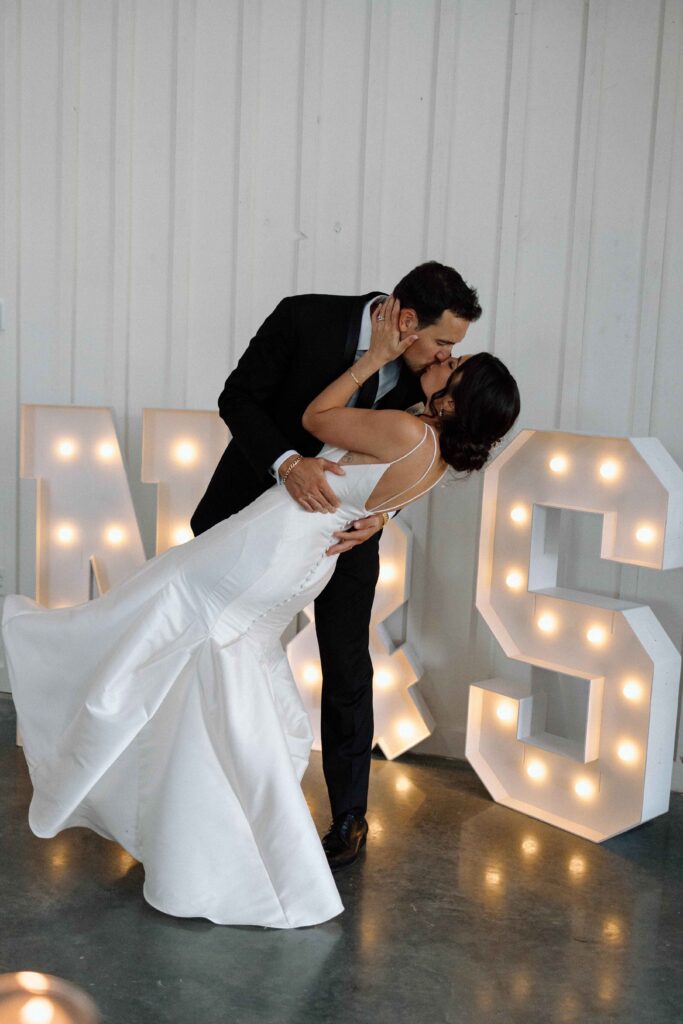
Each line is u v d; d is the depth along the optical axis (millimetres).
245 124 3316
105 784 2391
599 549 3145
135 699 2260
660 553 2668
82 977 2008
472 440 2223
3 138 3496
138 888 2383
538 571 2961
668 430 3053
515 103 3098
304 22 3232
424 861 2609
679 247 2988
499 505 2990
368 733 2650
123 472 3117
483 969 2131
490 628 3018
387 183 3234
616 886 2531
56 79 3434
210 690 2262
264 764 2219
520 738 2975
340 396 2277
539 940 2256
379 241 3262
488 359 2225
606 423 3117
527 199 3121
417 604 3346
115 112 3406
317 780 3084
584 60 3031
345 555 2568
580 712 3195
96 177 3447
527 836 2797
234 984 2027
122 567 3154
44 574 3203
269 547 2283
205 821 2238
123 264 3459
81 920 2225
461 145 3158
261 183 3334
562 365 3145
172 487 3117
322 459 2314
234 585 2289
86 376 3541
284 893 2230
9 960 2047
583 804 2859
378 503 2314
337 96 3240
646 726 2709
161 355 3469
